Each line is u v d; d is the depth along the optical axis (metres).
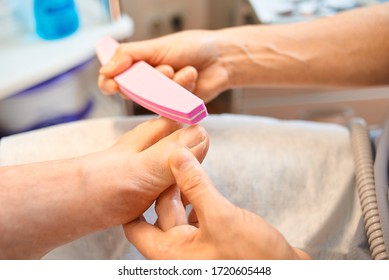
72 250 0.47
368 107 0.93
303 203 0.49
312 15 0.75
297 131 0.55
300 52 0.56
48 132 0.53
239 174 0.50
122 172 0.40
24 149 0.50
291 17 0.75
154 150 0.40
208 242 0.34
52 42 0.74
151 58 0.53
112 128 0.53
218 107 1.30
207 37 0.55
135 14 1.23
